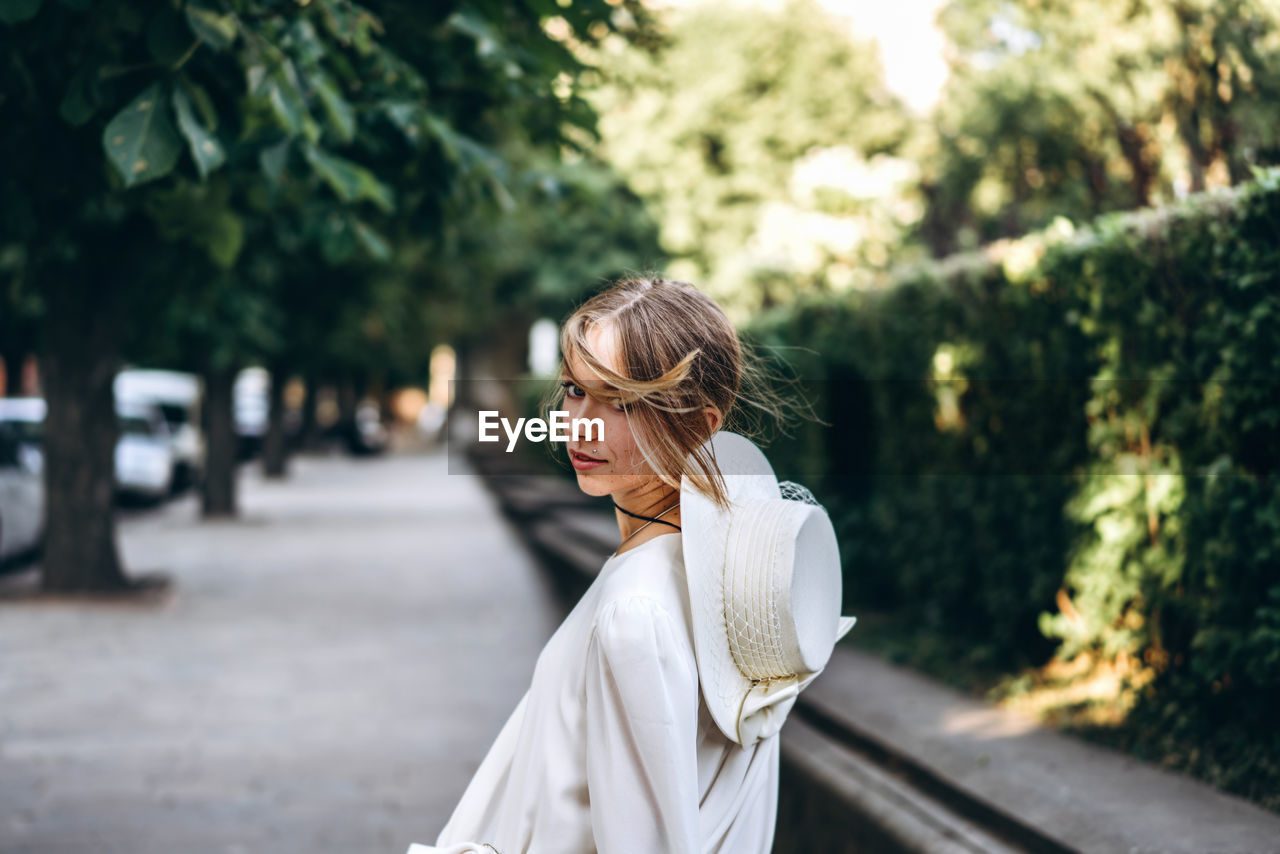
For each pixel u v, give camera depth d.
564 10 3.99
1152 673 4.22
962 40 6.91
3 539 10.88
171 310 11.95
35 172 3.94
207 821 4.30
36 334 20.78
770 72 19.95
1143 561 4.20
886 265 14.48
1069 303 4.71
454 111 4.69
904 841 3.25
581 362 1.31
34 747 5.30
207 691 6.50
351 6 3.33
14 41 3.30
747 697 1.28
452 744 5.45
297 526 17.05
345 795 4.65
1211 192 3.72
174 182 3.83
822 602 1.33
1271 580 3.55
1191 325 3.90
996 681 4.97
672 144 20.22
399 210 4.89
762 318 8.93
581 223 19.36
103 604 9.34
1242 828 2.97
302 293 14.54
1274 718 3.53
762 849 1.38
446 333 32.97
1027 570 5.22
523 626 8.90
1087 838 2.95
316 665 7.30
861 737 4.18
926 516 6.25
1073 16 5.45
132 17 2.95
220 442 17.72
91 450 9.83
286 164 3.62
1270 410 3.44
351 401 48.47
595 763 1.20
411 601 10.11
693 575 1.24
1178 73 4.82
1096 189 6.24
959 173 7.52
